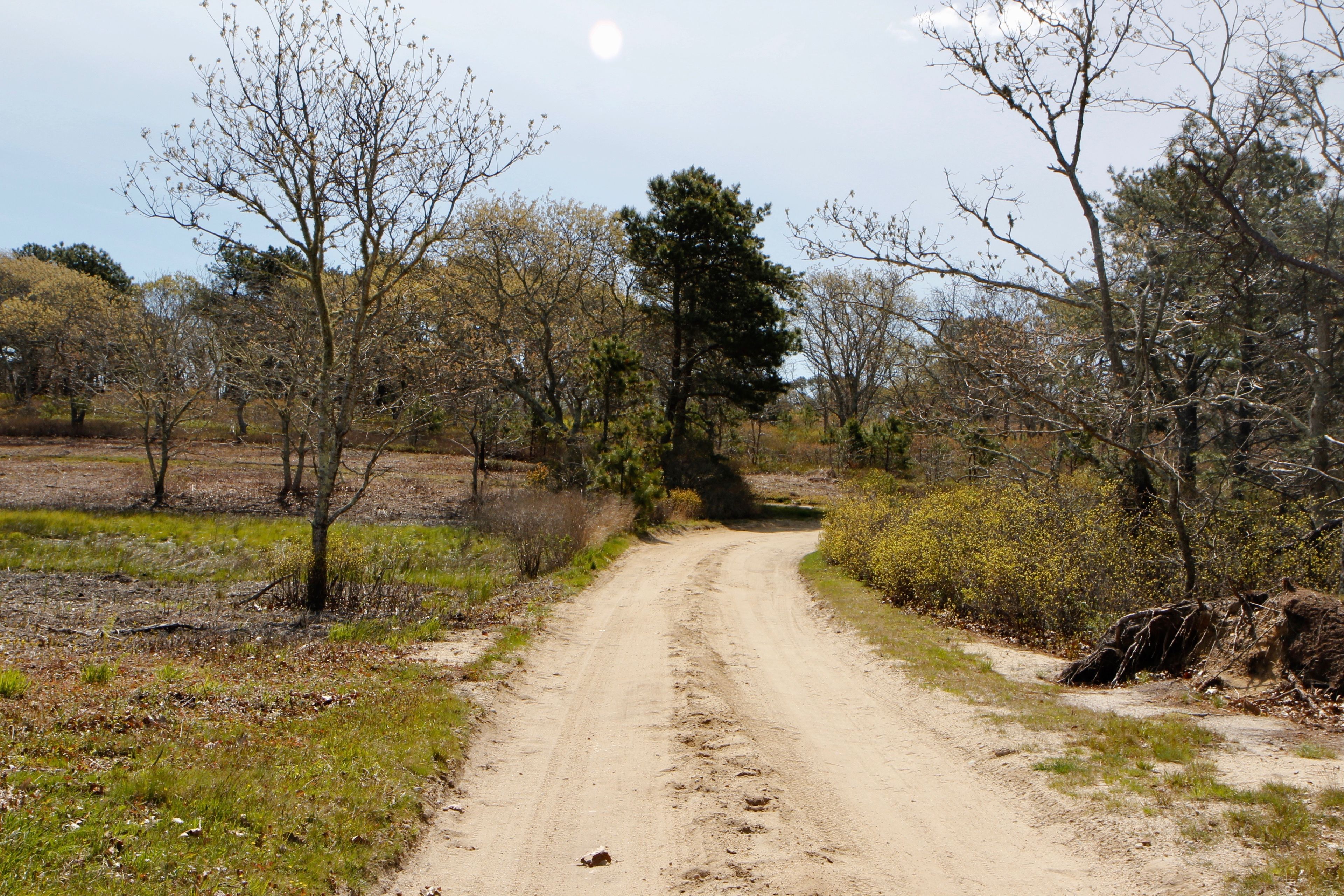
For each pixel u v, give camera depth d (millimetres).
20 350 53000
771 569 22312
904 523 18609
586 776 6555
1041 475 15680
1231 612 8852
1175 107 12094
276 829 4820
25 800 4629
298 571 15406
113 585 15867
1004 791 6164
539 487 32094
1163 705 7895
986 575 13523
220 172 13555
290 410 19562
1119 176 17000
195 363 28797
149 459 28094
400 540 22938
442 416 29078
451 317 20547
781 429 64125
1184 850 4836
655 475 30875
